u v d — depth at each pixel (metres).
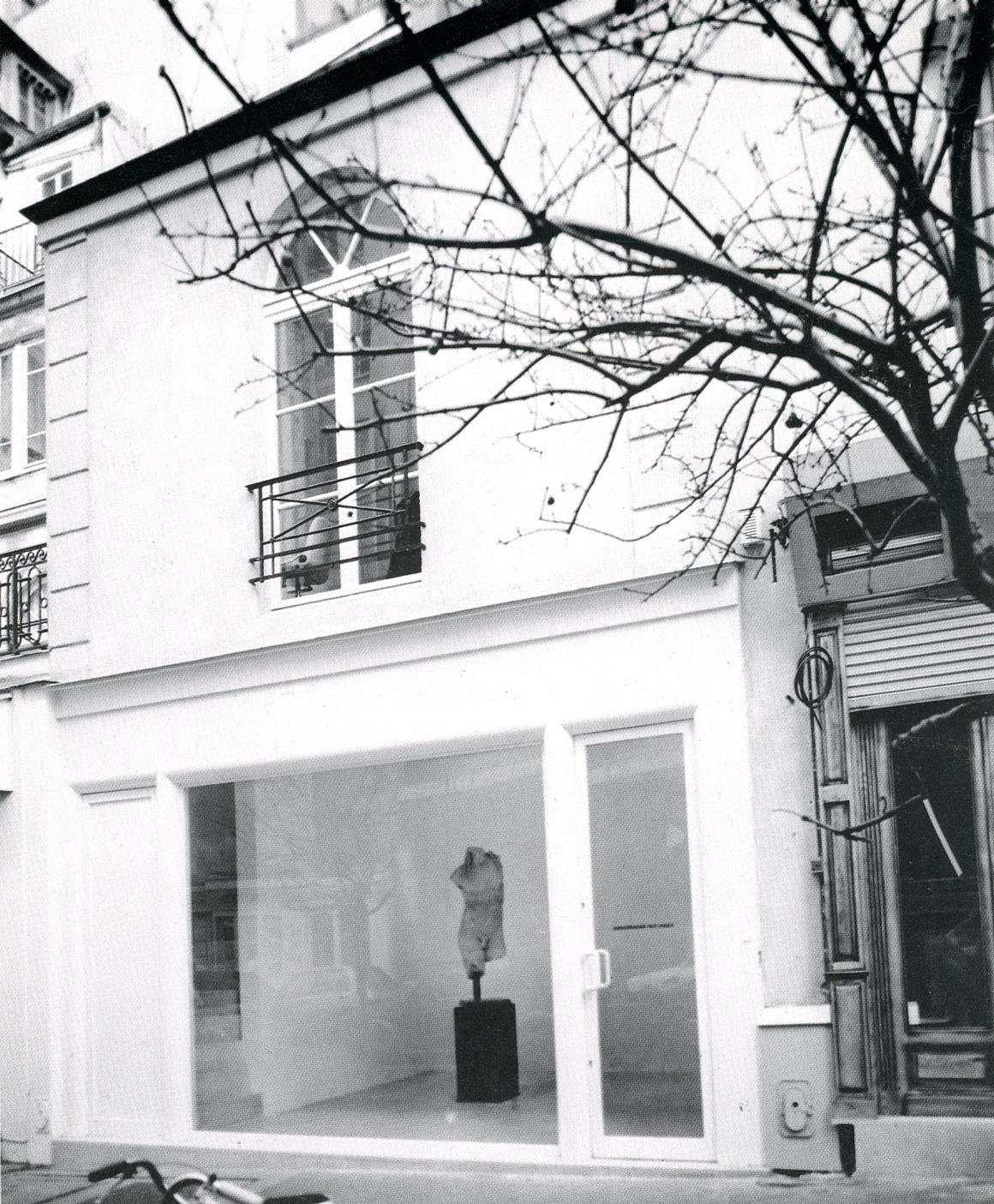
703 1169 7.84
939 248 5.29
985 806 7.23
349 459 9.69
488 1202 7.77
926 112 7.89
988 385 5.00
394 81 9.86
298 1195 4.93
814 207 6.97
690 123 8.59
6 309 21.42
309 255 10.47
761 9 4.94
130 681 10.79
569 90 9.09
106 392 11.34
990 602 4.94
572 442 8.91
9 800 11.19
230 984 10.28
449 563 9.35
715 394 8.41
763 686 8.04
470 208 9.49
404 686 9.48
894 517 7.57
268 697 10.12
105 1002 10.69
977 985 7.17
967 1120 7.05
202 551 10.62
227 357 10.72
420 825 9.64
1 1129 10.88
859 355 6.24
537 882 9.07
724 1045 7.88
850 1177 7.26
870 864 7.48
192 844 10.55
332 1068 9.86
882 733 7.54
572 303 8.56
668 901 8.29
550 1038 8.87
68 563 11.37
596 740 8.70
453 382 9.45
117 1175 5.08
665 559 8.42
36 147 23.88
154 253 11.20
